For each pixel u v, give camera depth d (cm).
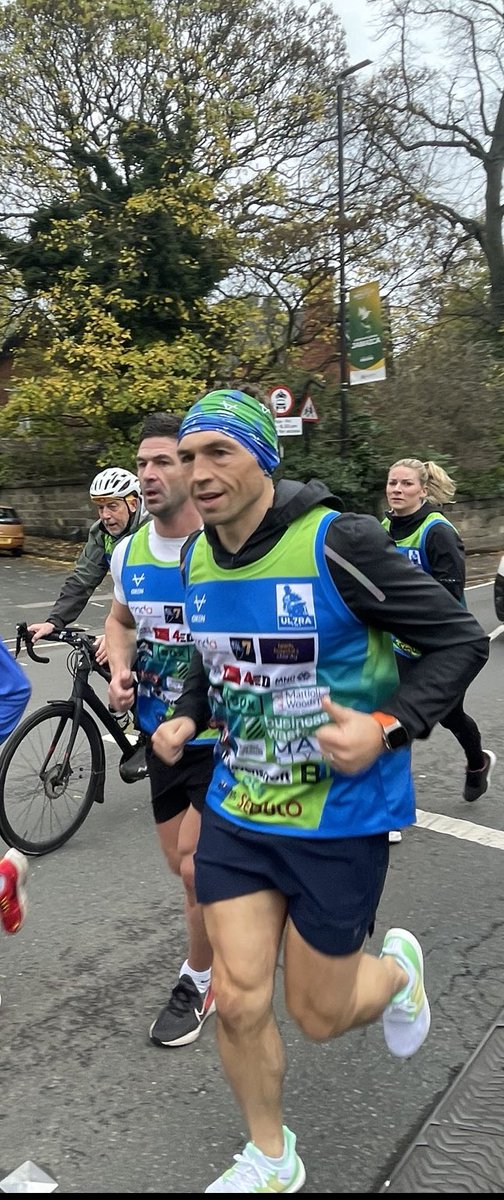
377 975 220
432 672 189
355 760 181
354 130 1855
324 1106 258
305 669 193
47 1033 294
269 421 196
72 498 1784
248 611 195
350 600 189
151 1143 245
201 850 211
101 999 313
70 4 1573
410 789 209
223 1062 205
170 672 276
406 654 292
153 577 271
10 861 315
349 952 201
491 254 2311
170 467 259
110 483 413
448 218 2152
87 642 438
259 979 199
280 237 1627
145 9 1592
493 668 817
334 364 1884
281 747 197
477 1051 281
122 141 1673
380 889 208
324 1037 209
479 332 2217
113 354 1459
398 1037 236
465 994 313
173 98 1683
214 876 204
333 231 1628
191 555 209
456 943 347
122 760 463
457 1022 298
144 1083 269
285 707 196
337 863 197
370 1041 289
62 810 435
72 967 333
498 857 426
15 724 298
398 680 204
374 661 198
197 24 1680
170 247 1596
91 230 1642
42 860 423
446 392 1758
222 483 188
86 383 1447
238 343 1711
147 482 260
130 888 395
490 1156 237
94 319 1507
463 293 2234
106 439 1627
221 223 1644
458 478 1689
